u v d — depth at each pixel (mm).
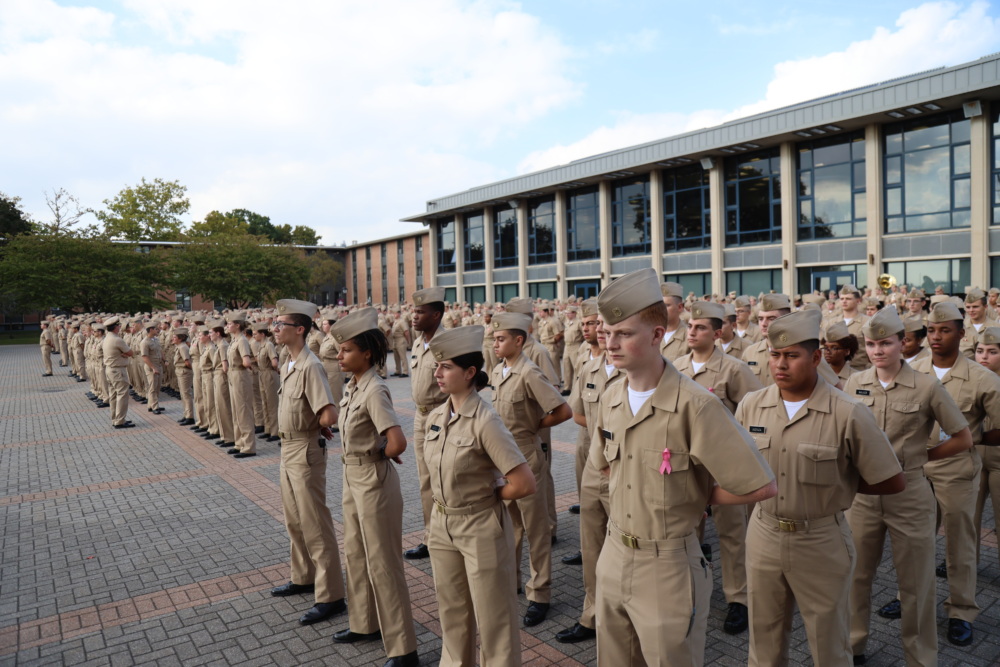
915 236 21953
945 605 4609
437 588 3801
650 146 28766
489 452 3564
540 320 19125
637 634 2918
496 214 39281
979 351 5703
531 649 4531
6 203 52812
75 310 42531
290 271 49344
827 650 3326
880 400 4211
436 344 3619
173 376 18641
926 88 20297
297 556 5504
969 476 4496
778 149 25703
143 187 67500
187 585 5738
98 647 4727
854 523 4176
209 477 9336
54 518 7629
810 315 3434
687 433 2771
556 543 6480
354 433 4395
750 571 3541
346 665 4426
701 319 5227
